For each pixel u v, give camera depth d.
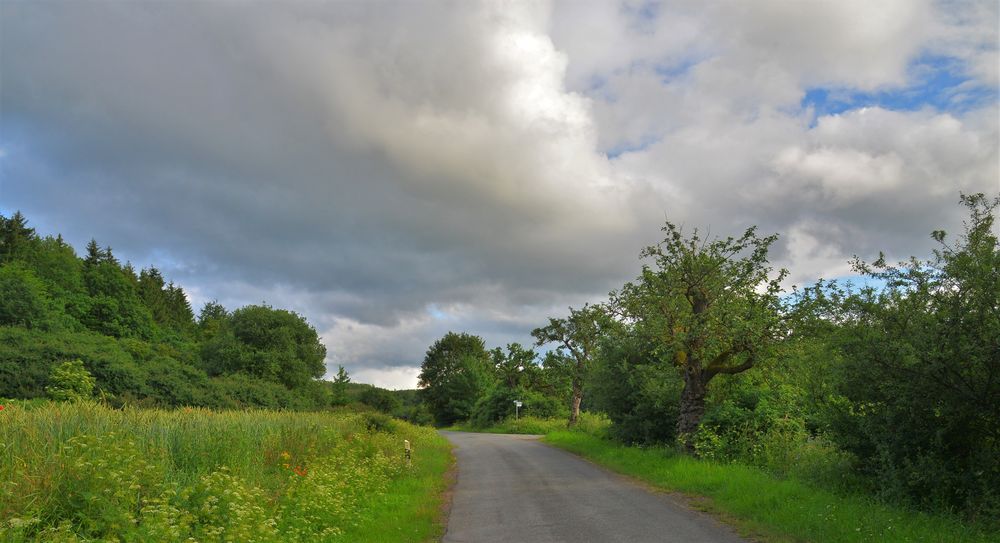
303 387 68.25
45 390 33.00
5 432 8.95
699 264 21.77
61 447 7.79
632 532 10.24
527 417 68.75
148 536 6.73
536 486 16.92
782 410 19.98
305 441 16.44
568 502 13.78
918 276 10.74
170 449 11.45
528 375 77.50
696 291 22.02
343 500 11.11
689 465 17.77
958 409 10.12
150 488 8.30
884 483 11.20
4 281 51.19
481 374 93.75
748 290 21.75
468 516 12.53
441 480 18.84
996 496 9.42
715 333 20.59
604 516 11.82
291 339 69.88
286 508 9.80
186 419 14.05
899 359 10.54
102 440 8.64
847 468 12.88
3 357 35.28
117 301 71.69
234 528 7.52
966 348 9.53
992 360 9.55
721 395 23.20
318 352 74.50
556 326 55.69
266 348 67.44
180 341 79.56
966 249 10.31
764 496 12.27
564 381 64.06
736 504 12.03
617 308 24.86
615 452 24.72
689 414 21.36
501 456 28.12
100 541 6.45
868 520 9.37
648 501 13.44
